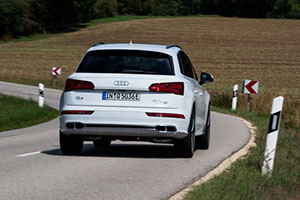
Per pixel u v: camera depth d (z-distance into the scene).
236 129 50.12
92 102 27.27
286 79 169.00
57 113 68.31
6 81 142.38
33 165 25.67
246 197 19.25
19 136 42.62
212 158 29.44
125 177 22.64
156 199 18.45
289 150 35.59
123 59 28.00
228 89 125.06
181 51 31.47
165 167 25.64
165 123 26.94
